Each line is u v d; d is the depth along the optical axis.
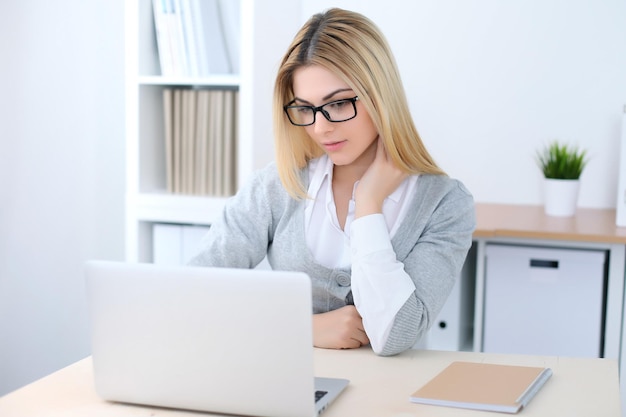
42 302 3.39
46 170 3.34
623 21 3.06
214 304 1.22
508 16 3.15
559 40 3.12
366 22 1.69
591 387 1.41
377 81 1.65
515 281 2.68
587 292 2.62
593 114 3.12
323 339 1.66
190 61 2.95
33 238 3.35
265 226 1.87
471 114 3.22
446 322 2.77
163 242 2.99
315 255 1.82
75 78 3.34
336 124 1.66
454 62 3.21
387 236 1.65
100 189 3.44
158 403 1.30
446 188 1.79
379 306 1.58
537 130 3.17
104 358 1.31
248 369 1.23
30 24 3.26
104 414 1.29
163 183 3.11
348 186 1.83
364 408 1.29
